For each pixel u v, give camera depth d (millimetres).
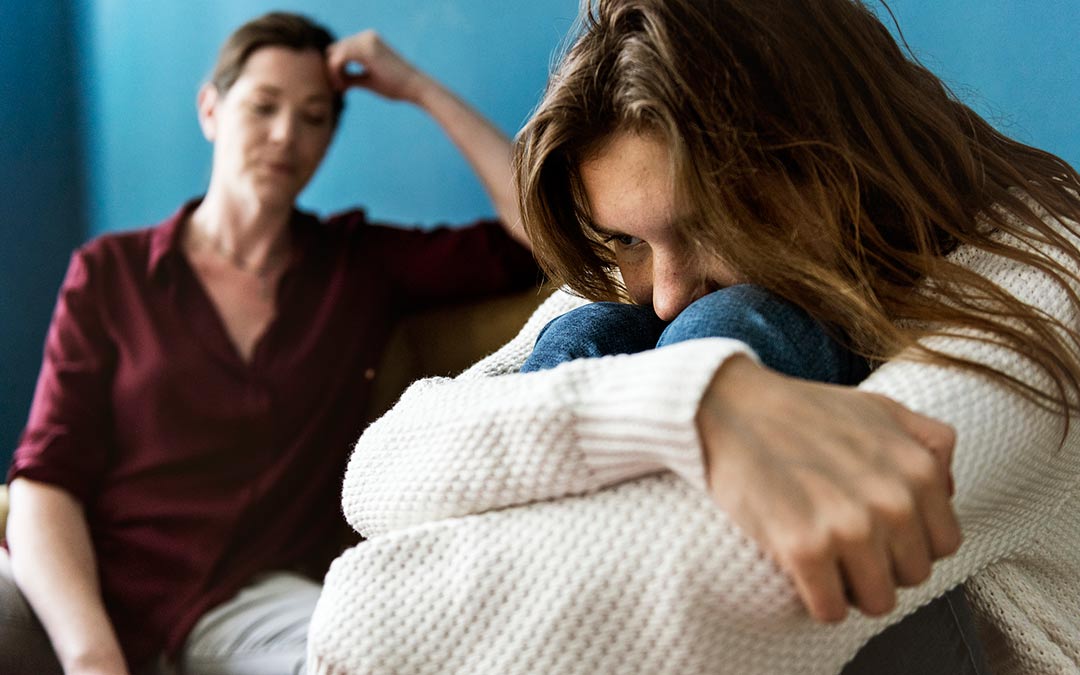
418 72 1781
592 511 471
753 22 561
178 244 1644
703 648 449
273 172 1645
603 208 585
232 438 1546
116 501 1499
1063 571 646
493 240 1770
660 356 446
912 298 556
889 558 379
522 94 1880
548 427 473
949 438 410
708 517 441
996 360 519
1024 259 568
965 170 618
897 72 638
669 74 540
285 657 1320
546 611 469
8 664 1291
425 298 1770
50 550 1372
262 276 1650
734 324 500
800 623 451
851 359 557
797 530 377
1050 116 1172
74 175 2535
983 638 643
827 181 554
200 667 1376
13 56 2434
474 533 499
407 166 2072
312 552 1571
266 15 1759
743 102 544
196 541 1474
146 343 1566
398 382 1744
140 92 2424
